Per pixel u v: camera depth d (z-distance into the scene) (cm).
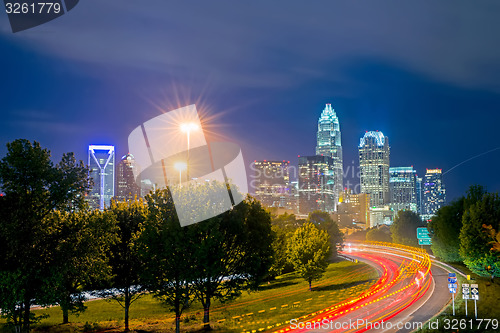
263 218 3938
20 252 3039
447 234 7906
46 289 3133
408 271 7875
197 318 4603
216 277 3691
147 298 6050
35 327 3953
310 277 6769
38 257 3133
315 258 6694
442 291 5459
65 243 3238
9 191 3128
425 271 7550
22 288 3055
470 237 5622
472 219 5644
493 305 4275
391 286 6253
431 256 10156
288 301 5634
